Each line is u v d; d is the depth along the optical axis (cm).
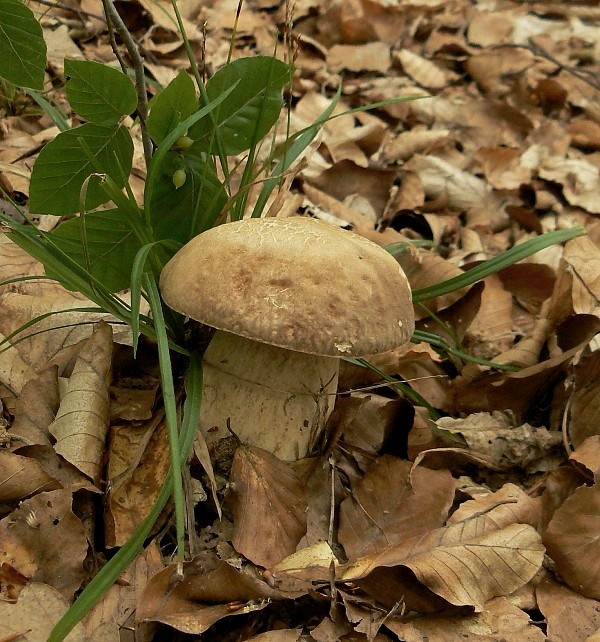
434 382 73
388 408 67
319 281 58
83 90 60
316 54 131
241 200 67
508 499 64
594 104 144
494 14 166
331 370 63
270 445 62
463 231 90
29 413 61
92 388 62
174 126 63
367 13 139
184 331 66
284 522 61
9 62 61
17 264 69
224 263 59
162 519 60
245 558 60
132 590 57
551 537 62
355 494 64
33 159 78
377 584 60
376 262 61
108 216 63
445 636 58
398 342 60
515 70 149
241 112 65
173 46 108
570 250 74
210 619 57
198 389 60
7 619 55
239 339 62
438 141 106
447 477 64
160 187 64
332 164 93
